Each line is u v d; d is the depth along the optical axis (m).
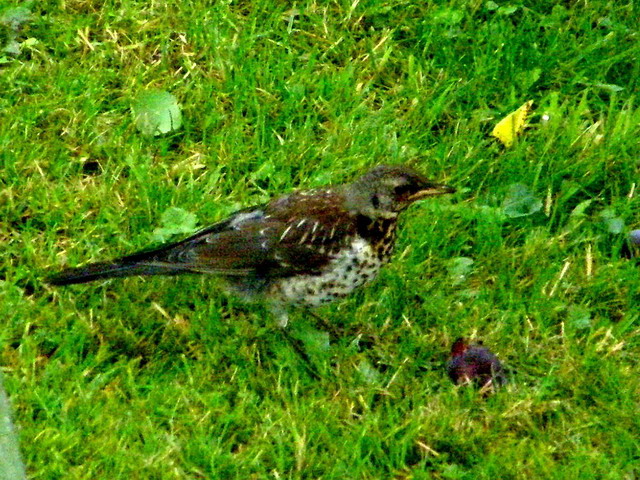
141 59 12.59
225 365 10.12
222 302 10.63
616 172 12.00
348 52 12.93
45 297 10.41
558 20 13.23
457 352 10.12
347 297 10.71
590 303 10.98
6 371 9.76
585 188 11.95
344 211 9.88
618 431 9.70
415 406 9.84
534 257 11.15
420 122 12.33
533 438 9.70
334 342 10.52
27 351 9.88
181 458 9.22
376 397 10.02
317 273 9.89
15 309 10.19
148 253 9.76
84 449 9.13
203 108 12.20
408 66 12.80
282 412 9.62
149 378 9.90
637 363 10.42
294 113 12.31
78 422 9.37
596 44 13.04
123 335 10.15
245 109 12.32
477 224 11.43
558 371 10.23
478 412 9.85
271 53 12.76
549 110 12.33
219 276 10.10
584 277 11.07
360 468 9.27
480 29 13.04
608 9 13.48
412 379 10.09
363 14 13.16
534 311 10.76
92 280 9.61
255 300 10.18
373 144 11.98
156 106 12.03
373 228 9.90
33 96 12.08
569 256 11.28
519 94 12.72
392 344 10.43
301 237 9.82
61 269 10.66
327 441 9.47
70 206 11.12
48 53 12.55
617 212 11.71
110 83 12.41
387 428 9.64
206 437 9.39
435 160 11.95
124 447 9.20
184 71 12.56
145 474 9.00
